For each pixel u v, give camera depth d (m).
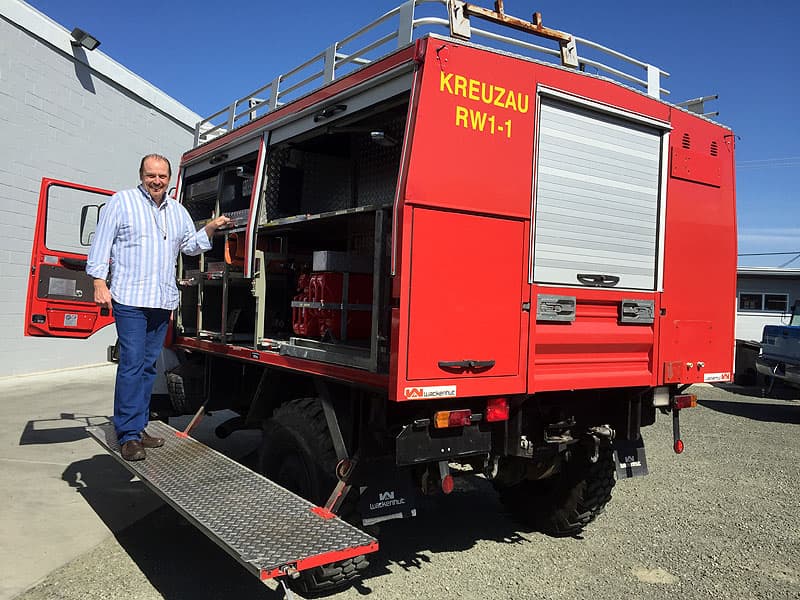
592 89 3.34
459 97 2.87
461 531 4.34
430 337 2.76
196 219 5.77
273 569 2.32
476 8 2.99
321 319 3.57
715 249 3.96
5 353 9.73
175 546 3.85
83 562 3.57
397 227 2.73
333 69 3.64
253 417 3.99
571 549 4.05
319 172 4.64
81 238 5.63
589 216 3.35
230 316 4.89
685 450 7.25
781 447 7.59
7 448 5.88
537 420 3.48
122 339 3.82
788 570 3.80
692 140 3.85
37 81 9.84
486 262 2.94
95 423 6.95
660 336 3.68
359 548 2.57
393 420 3.03
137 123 12.24
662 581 3.60
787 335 11.93
